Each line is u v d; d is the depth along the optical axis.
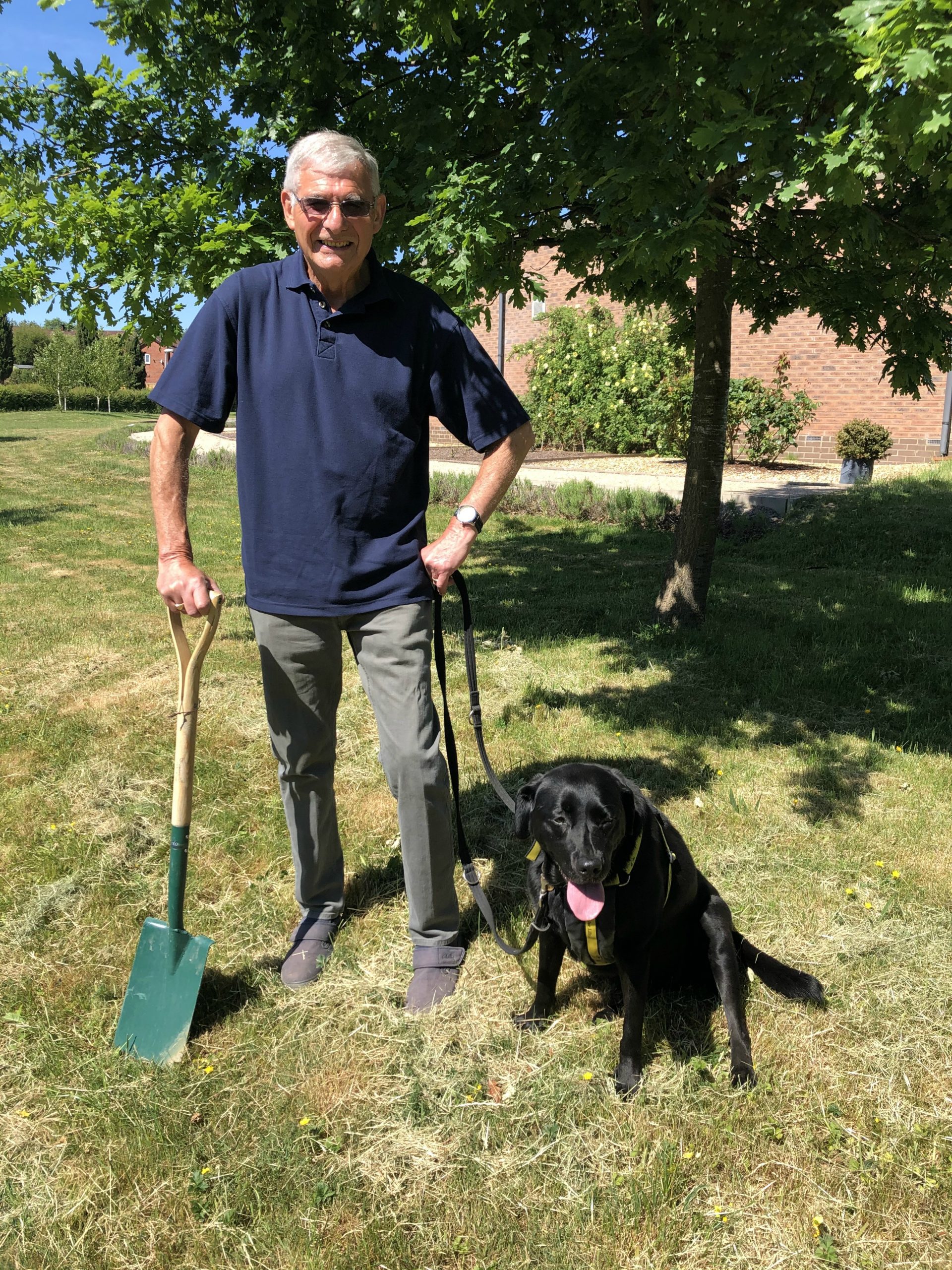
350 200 2.27
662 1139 2.20
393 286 2.55
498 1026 2.64
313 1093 2.35
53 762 4.39
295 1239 1.92
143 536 10.82
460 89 4.70
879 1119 2.27
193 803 3.99
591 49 4.44
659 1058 2.51
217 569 9.04
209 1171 2.09
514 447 2.67
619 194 3.90
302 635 2.61
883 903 3.25
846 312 6.12
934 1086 2.39
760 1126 2.24
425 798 2.69
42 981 2.79
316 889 3.00
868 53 2.80
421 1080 2.39
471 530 2.63
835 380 14.95
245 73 4.96
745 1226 1.98
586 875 2.13
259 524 2.57
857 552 9.01
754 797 4.10
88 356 49.72
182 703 2.42
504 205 4.27
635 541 10.79
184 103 5.40
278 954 2.96
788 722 4.98
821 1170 2.12
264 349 2.48
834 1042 2.56
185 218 4.84
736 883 3.36
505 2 4.24
